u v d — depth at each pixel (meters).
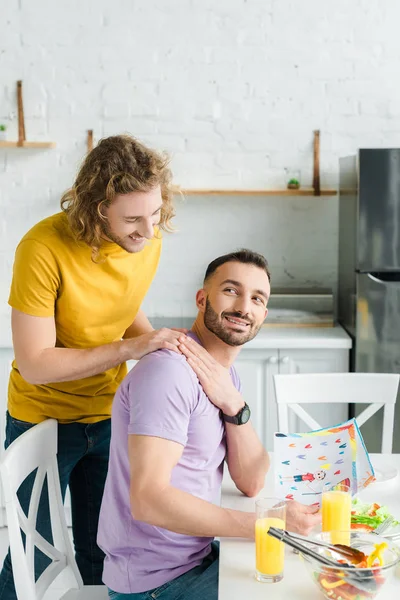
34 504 1.89
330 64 3.88
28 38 3.85
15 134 3.90
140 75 3.89
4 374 3.50
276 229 4.00
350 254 3.59
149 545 1.68
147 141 3.93
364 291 3.42
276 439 1.89
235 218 4.00
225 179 3.95
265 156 3.94
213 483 1.77
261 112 3.91
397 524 1.67
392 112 3.90
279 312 3.80
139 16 3.85
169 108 3.91
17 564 1.65
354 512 1.73
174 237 4.02
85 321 2.10
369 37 3.86
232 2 3.85
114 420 1.74
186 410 1.64
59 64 3.87
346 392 2.60
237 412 1.78
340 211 3.87
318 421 3.54
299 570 1.51
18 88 3.85
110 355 1.93
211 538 1.76
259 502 1.53
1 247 3.97
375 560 1.37
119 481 1.72
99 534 1.79
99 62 3.88
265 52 3.88
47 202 3.95
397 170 3.36
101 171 1.85
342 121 3.91
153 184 1.85
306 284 4.03
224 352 1.80
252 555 1.57
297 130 3.92
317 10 3.85
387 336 3.44
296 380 2.60
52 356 1.97
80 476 2.35
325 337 3.51
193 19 3.86
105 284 2.08
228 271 1.75
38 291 1.97
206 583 1.66
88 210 1.89
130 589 1.70
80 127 3.91
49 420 2.00
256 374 3.51
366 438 3.49
